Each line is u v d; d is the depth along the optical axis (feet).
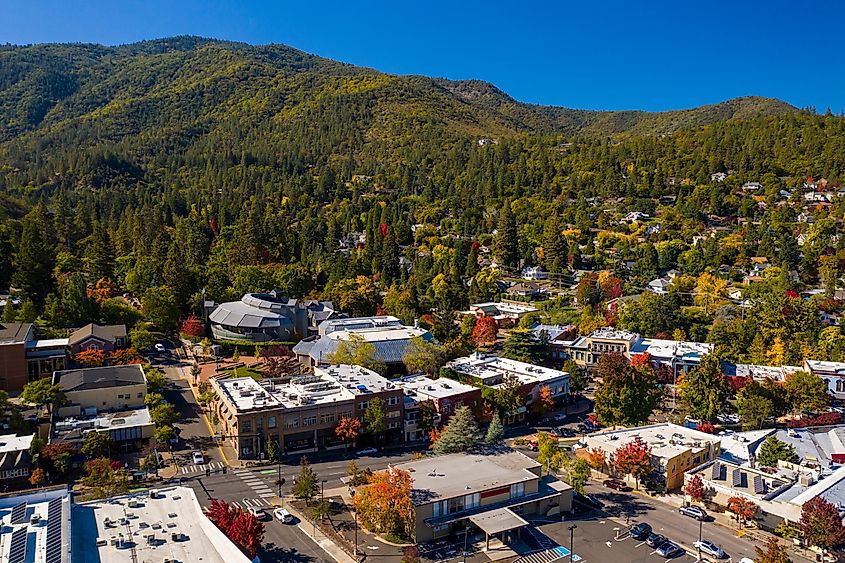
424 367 540.52
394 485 311.68
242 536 263.08
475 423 408.67
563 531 321.11
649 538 310.65
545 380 505.25
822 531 289.53
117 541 241.14
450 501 314.96
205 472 375.66
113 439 395.14
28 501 262.26
